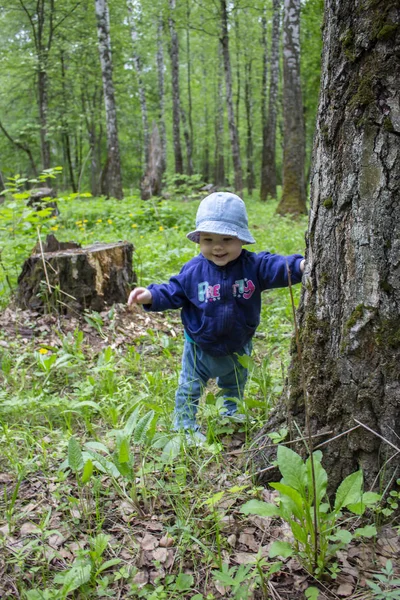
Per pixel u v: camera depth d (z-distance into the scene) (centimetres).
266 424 254
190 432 260
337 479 215
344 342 207
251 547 202
